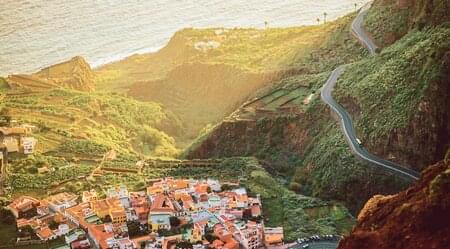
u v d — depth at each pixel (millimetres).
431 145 180250
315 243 158500
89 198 186625
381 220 86875
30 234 170625
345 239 88375
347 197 183625
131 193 188500
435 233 79250
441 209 80438
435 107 181125
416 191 88000
